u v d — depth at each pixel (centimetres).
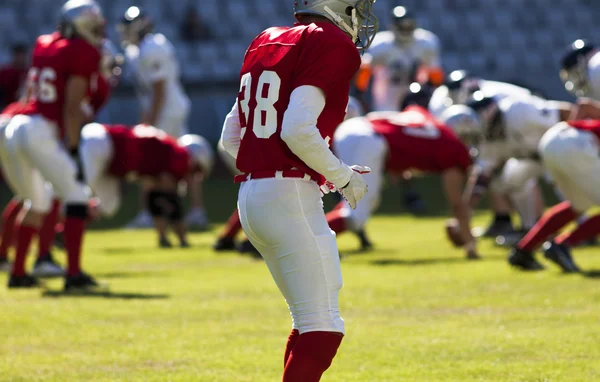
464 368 1526
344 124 3077
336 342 1155
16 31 7544
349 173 1142
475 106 3097
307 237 1146
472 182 3278
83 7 2406
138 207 5556
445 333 1814
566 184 2555
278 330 1886
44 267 2809
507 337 1759
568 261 2586
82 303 2220
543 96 3341
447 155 2978
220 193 6138
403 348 1689
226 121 1270
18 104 2503
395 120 3056
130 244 3725
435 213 4875
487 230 3688
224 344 1753
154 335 1841
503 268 2744
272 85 1154
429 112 3422
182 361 1614
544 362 1555
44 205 2512
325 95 1128
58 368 1569
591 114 2553
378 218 4672
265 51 1184
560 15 8725
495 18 8550
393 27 4541
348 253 3297
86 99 2472
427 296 2264
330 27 1152
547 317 1952
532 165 3384
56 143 2403
